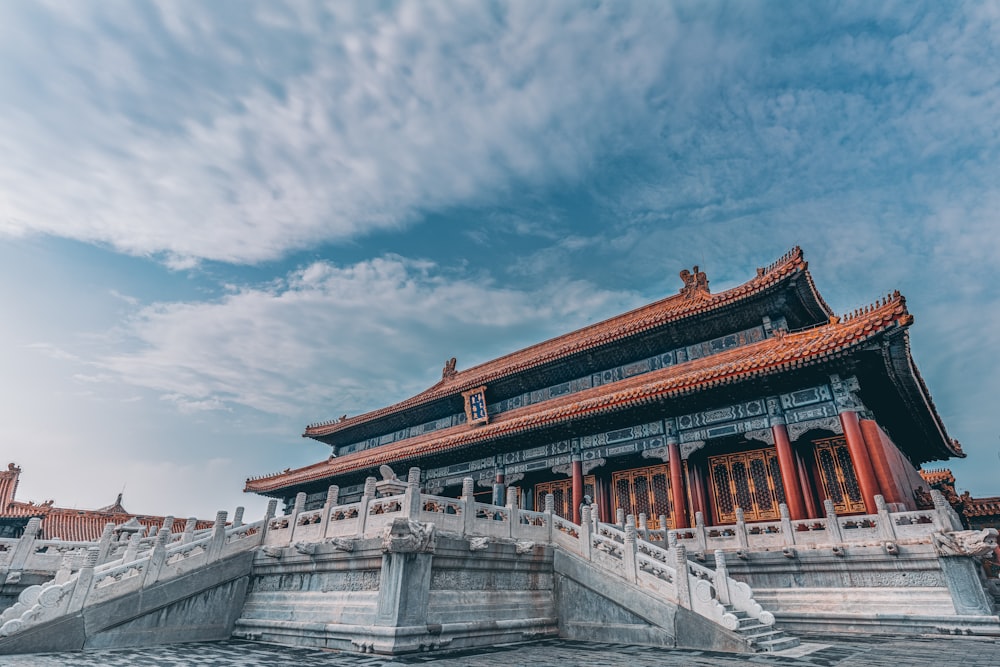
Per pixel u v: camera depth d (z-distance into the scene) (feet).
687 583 49.75
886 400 87.97
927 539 56.80
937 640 50.16
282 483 164.25
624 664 38.70
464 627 46.80
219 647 48.14
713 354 103.35
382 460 131.23
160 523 160.76
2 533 131.44
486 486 117.19
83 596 47.06
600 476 105.70
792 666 37.65
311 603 50.96
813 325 104.68
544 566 58.65
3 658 40.60
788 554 63.77
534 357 124.36
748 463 91.09
